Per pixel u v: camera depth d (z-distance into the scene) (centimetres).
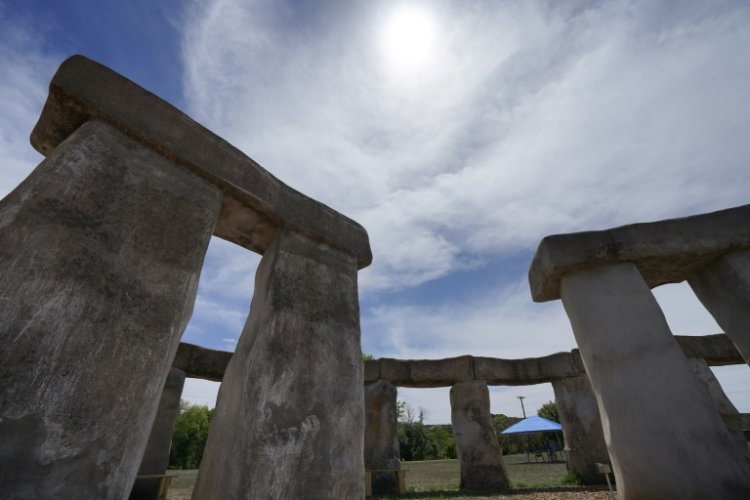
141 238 203
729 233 341
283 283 279
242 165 282
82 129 206
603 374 323
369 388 791
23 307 149
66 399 150
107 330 172
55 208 175
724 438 267
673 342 306
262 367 239
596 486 609
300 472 225
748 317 327
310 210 331
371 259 372
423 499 562
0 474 128
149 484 582
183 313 209
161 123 240
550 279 376
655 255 344
